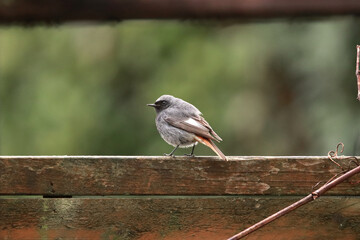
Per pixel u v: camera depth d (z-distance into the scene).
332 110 13.73
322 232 6.25
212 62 15.95
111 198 6.23
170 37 16.38
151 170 6.30
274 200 6.28
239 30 15.88
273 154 14.98
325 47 13.79
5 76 16.88
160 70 16.42
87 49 16.52
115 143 16.33
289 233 6.25
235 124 15.45
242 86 15.71
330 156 6.35
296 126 14.84
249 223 6.25
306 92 14.41
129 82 16.56
